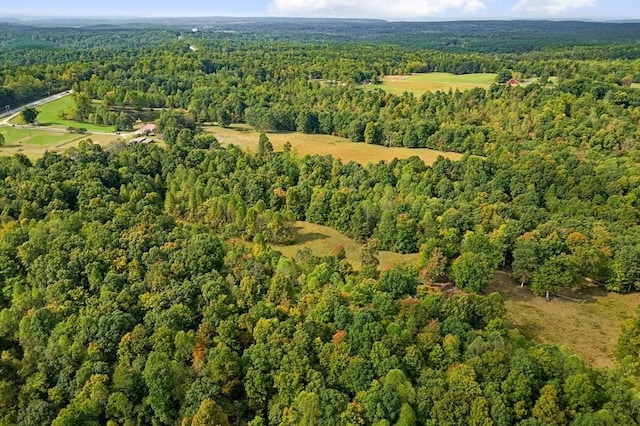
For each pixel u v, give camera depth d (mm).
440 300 72875
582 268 90812
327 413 56156
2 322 70062
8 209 102250
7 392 61281
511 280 95562
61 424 55281
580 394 55438
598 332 81500
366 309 68875
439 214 111375
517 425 54062
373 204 114375
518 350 60438
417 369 61062
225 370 61375
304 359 61531
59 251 81188
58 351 64250
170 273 78750
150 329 67250
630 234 99688
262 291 76625
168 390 60188
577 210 114500
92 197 110688
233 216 112625
